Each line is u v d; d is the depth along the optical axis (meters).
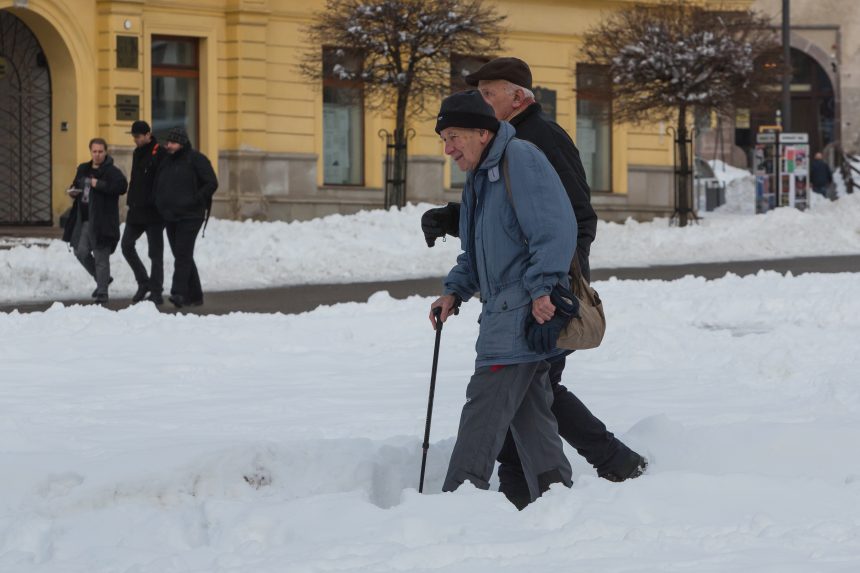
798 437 11.66
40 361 19.28
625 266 42.88
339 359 19.62
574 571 7.83
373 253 42.91
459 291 10.90
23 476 11.04
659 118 57.25
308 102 53.47
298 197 53.16
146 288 30.78
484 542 8.55
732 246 49.50
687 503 9.38
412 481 11.30
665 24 54.44
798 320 24.25
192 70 51.59
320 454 11.45
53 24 48.16
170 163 29.62
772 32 58.56
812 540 8.41
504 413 10.29
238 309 29.75
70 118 49.03
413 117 54.28
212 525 9.63
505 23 58.09
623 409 14.62
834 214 54.38
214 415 14.70
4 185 49.56
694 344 19.64
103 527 9.72
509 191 10.12
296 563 8.19
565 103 60.41
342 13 49.97
